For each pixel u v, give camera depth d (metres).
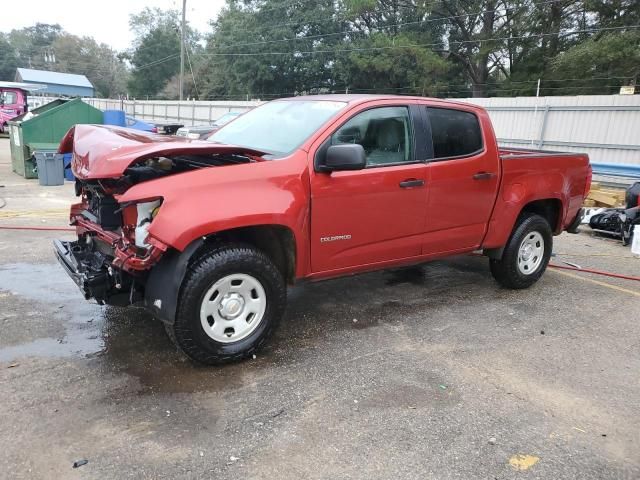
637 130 15.41
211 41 54.19
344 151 3.69
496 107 18.33
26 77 52.44
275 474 2.63
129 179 3.50
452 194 4.70
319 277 4.11
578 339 4.42
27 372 3.50
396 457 2.79
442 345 4.19
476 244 5.07
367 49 34.31
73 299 4.82
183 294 3.40
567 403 3.39
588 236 8.70
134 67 69.19
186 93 61.56
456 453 2.84
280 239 3.92
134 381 3.44
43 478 2.53
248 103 30.72
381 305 5.03
